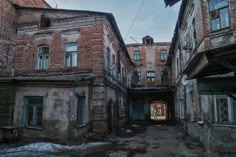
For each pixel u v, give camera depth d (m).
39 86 11.24
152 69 30.48
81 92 12.11
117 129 17.09
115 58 17.92
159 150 9.45
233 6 8.39
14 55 15.38
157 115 45.62
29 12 15.54
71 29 14.30
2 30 14.72
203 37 9.12
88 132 12.67
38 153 8.15
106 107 13.82
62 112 10.87
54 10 14.80
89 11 13.91
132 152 9.02
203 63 3.81
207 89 4.74
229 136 8.20
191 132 13.20
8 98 11.42
